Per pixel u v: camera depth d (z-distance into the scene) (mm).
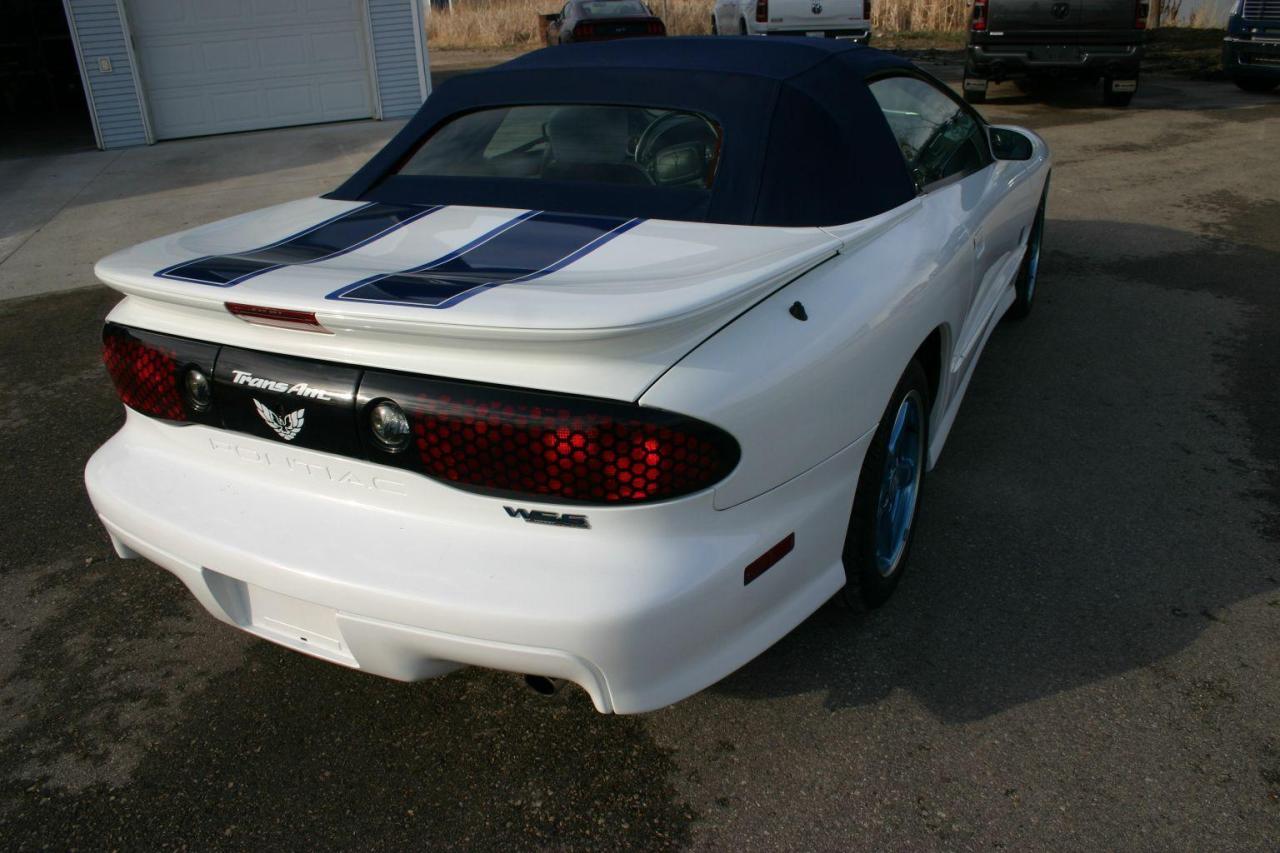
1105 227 6637
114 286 2207
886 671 2494
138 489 2234
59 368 4871
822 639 2619
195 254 2312
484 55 24312
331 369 1948
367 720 2418
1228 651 2527
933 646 2582
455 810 2137
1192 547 2998
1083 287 5477
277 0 12289
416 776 2234
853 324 2219
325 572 1936
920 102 3279
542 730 2363
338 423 1943
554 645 1829
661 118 2660
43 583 3035
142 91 12000
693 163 2531
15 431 4141
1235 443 3668
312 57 12664
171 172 10125
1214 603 2727
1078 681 2436
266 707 2475
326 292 1914
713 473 1861
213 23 12133
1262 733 2250
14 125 14867
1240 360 4438
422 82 13117
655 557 1858
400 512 1975
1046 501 3289
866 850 1994
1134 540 3043
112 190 9344
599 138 2686
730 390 1876
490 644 1854
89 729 2410
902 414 2564
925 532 3119
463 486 1883
